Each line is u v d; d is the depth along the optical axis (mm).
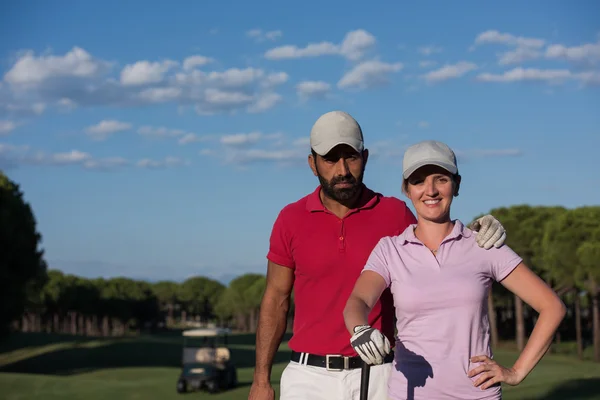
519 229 45156
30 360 47188
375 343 2568
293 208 4082
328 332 3924
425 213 3074
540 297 2949
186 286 141250
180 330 128250
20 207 40625
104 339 65062
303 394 3953
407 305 3033
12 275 39156
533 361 2877
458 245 3051
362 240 3914
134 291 119312
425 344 3006
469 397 2961
